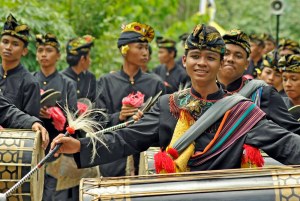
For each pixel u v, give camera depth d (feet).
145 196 28.37
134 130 31.63
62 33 63.72
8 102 41.73
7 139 36.99
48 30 62.23
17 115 41.01
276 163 37.14
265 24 110.73
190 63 31.01
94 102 51.49
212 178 28.78
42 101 46.78
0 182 36.45
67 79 52.44
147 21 87.71
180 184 28.63
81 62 57.31
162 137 31.48
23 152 36.63
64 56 63.52
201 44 30.63
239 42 39.04
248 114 30.71
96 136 31.01
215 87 31.32
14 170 36.37
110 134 31.55
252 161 30.25
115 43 73.05
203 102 31.17
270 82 52.21
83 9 70.95
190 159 30.76
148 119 31.78
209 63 30.78
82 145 31.27
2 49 45.37
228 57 39.19
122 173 48.29
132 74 50.83
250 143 30.45
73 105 50.90
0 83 45.55
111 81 50.78
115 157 31.48
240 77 39.52
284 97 46.73
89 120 33.40
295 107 41.70
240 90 39.22
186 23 100.01
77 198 49.03
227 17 113.39
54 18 63.72
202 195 28.35
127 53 50.14
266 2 112.88
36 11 61.36
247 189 28.43
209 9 102.73
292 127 38.52
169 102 31.60
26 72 45.98
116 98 50.37
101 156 31.35
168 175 29.01
